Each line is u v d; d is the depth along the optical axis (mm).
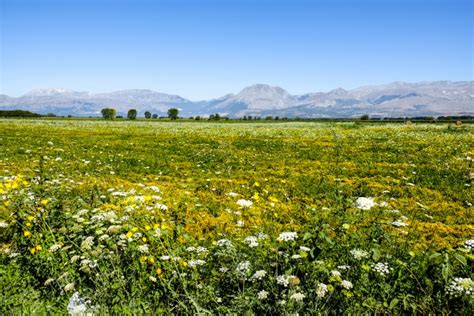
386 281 4449
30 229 6008
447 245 7285
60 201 6605
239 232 7137
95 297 4359
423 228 8469
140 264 5117
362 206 4469
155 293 4551
